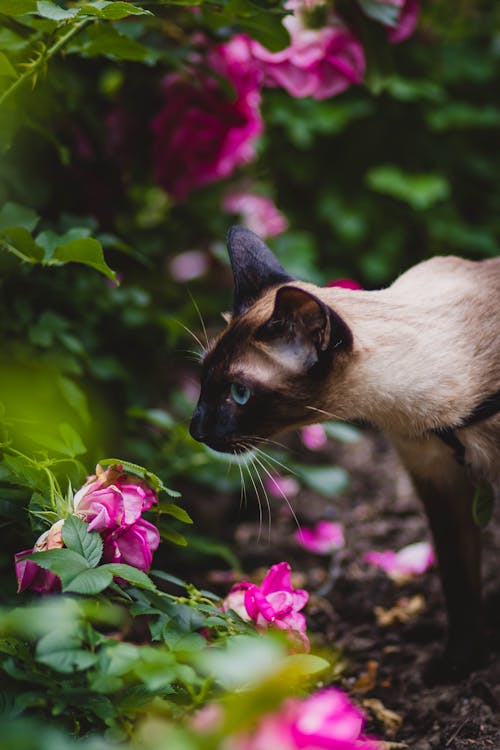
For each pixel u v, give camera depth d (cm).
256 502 406
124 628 247
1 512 199
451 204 551
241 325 244
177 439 327
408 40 550
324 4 309
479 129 571
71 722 179
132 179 402
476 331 243
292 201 553
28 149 311
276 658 159
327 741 151
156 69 345
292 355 239
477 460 245
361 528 386
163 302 405
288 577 207
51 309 322
